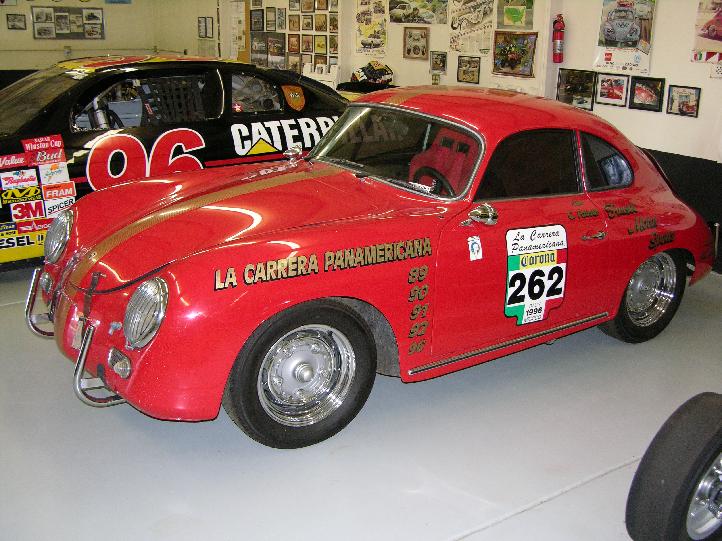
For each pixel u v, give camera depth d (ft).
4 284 16.99
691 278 15.31
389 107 13.23
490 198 11.70
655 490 8.23
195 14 40.50
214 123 18.12
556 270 12.37
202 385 9.44
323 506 9.71
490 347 12.10
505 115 12.30
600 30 22.38
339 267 10.10
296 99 19.47
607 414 12.28
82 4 41.04
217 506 9.64
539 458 10.96
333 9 31.78
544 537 9.30
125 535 9.04
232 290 9.39
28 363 13.28
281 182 12.17
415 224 10.85
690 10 20.07
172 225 10.81
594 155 13.28
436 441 11.28
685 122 20.75
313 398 10.82
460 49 26.89
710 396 8.69
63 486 9.92
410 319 10.92
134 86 17.51
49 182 15.98
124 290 9.90
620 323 14.34
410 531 9.30
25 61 39.99
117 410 11.86
